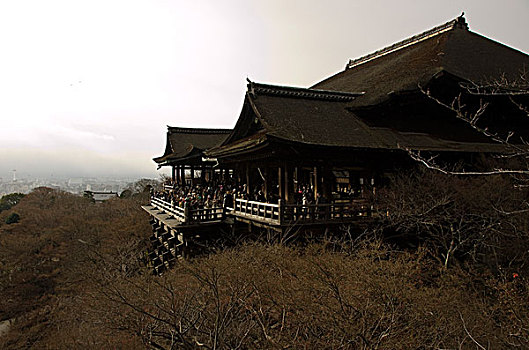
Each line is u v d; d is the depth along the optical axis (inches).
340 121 710.5
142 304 390.0
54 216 1892.2
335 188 801.6
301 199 644.1
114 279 658.8
